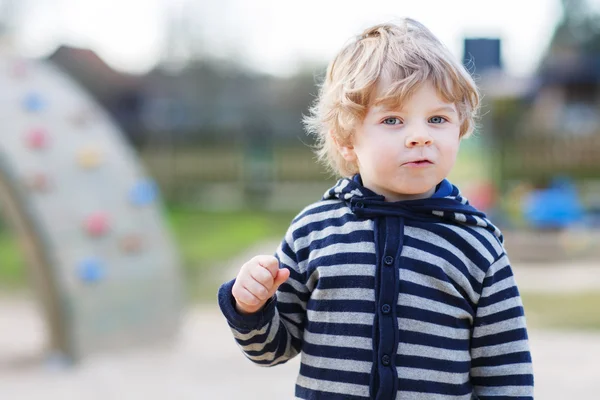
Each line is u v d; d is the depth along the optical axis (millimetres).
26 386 4938
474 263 1659
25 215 5348
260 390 4742
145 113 24141
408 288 1630
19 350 6199
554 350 5691
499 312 1652
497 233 1748
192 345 6078
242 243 13109
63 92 6281
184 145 22797
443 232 1675
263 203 20266
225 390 4746
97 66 24516
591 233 10883
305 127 2402
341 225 1727
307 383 1679
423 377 1600
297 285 1734
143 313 5730
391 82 1640
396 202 1701
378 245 1669
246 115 22938
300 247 1758
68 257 5379
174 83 24297
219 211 18641
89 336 5406
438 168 1656
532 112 19203
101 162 5938
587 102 20438
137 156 22391
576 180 18484
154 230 5973
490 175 14867
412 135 1631
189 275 10102
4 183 5359
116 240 5691
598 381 4797
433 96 1647
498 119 14031
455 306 1633
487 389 1661
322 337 1665
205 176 22203
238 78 24109
